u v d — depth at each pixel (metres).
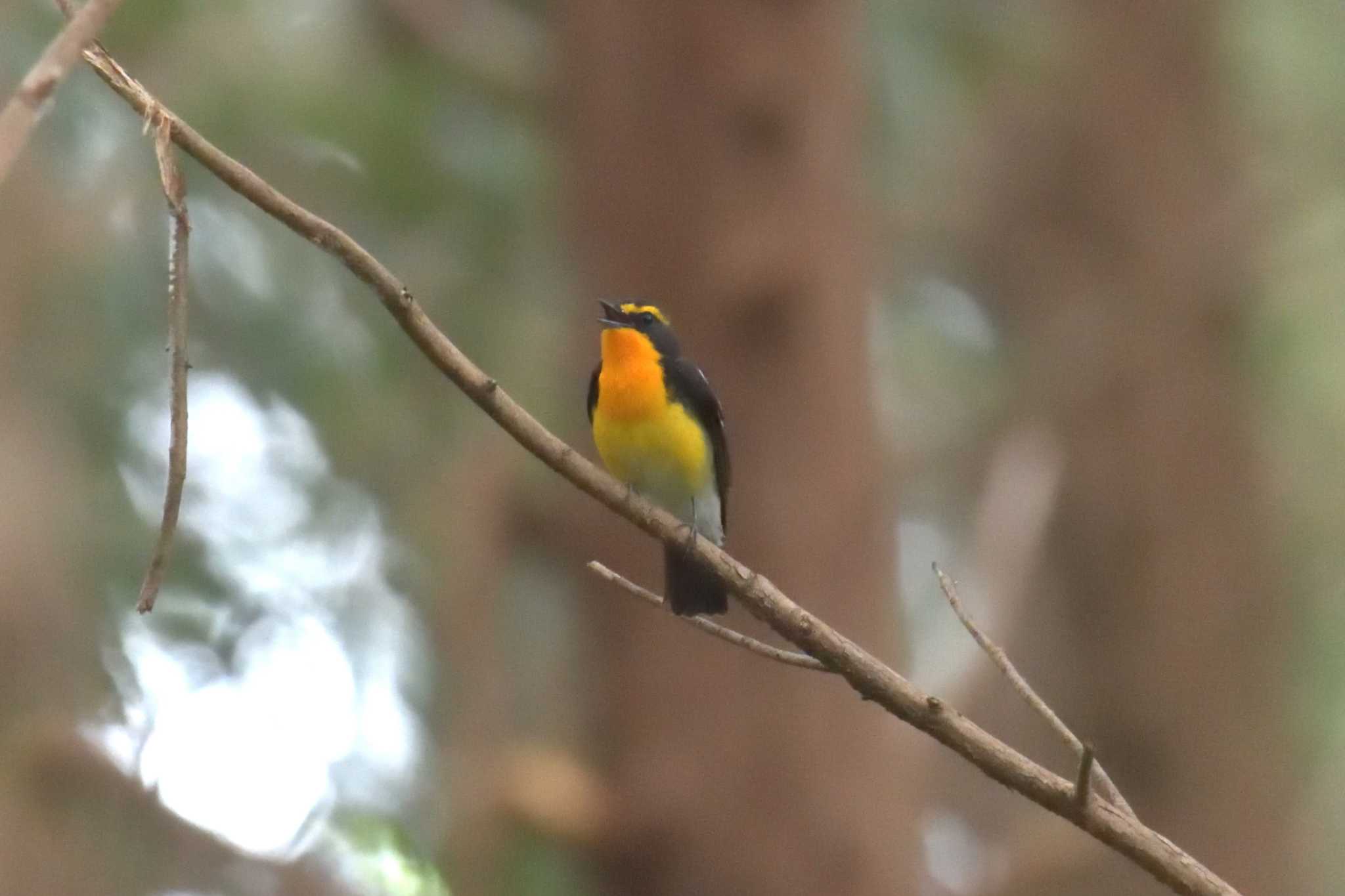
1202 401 14.98
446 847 11.58
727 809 11.16
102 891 11.06
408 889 11.70
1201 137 15.88
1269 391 17.14
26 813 10.99
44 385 13.47
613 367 8.28
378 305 14.98
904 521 19.38
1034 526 12.66
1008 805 17.78
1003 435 16.25
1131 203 15.69
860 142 12.68
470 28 15.39
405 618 14.70
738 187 11.72
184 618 13.20
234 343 14.35
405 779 13.64
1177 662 14.41
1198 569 14.59
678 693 11.31
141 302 14.19
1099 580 14.79
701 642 11.38
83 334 13.94
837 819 11.16
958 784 18.00
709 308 11.64
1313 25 18.12
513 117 15.70
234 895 11.34
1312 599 17.48
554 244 14.46
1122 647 14.59
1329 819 17.34
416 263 15.73
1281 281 17.08
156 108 4.62
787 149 11.81
